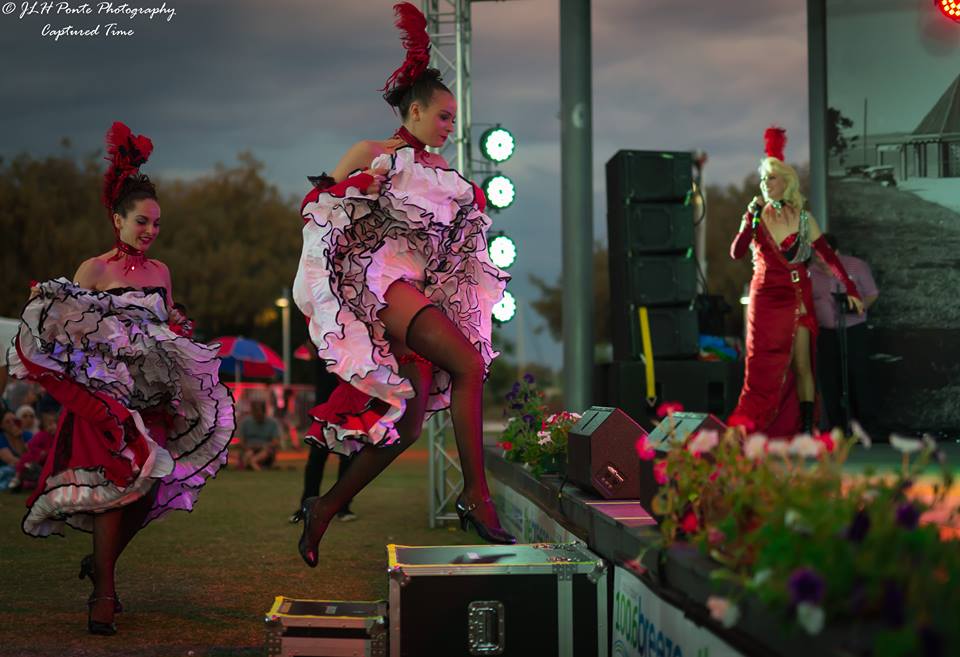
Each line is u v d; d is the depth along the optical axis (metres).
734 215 38.69
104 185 4.34
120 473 3.97
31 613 4.39
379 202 3.21
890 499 2.02
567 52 9.55
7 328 11.90
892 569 1.78
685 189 8.57
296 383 45.28
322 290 3.14
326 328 3.13
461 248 3.42
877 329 9.48
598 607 3.16
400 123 3.52
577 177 9.55
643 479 3.03
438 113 3.40
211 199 44.91
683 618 2.54
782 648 1.93
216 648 3.76
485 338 3.51
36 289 3.94
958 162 9.43
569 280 9.57
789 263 6.96
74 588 5.00
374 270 3.21
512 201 8.16
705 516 2.53
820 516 1.95
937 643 1.55
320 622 3.09
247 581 5.17
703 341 8.68
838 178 9.73
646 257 8.51
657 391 8.38
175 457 4.35
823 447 2.24
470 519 3.29
